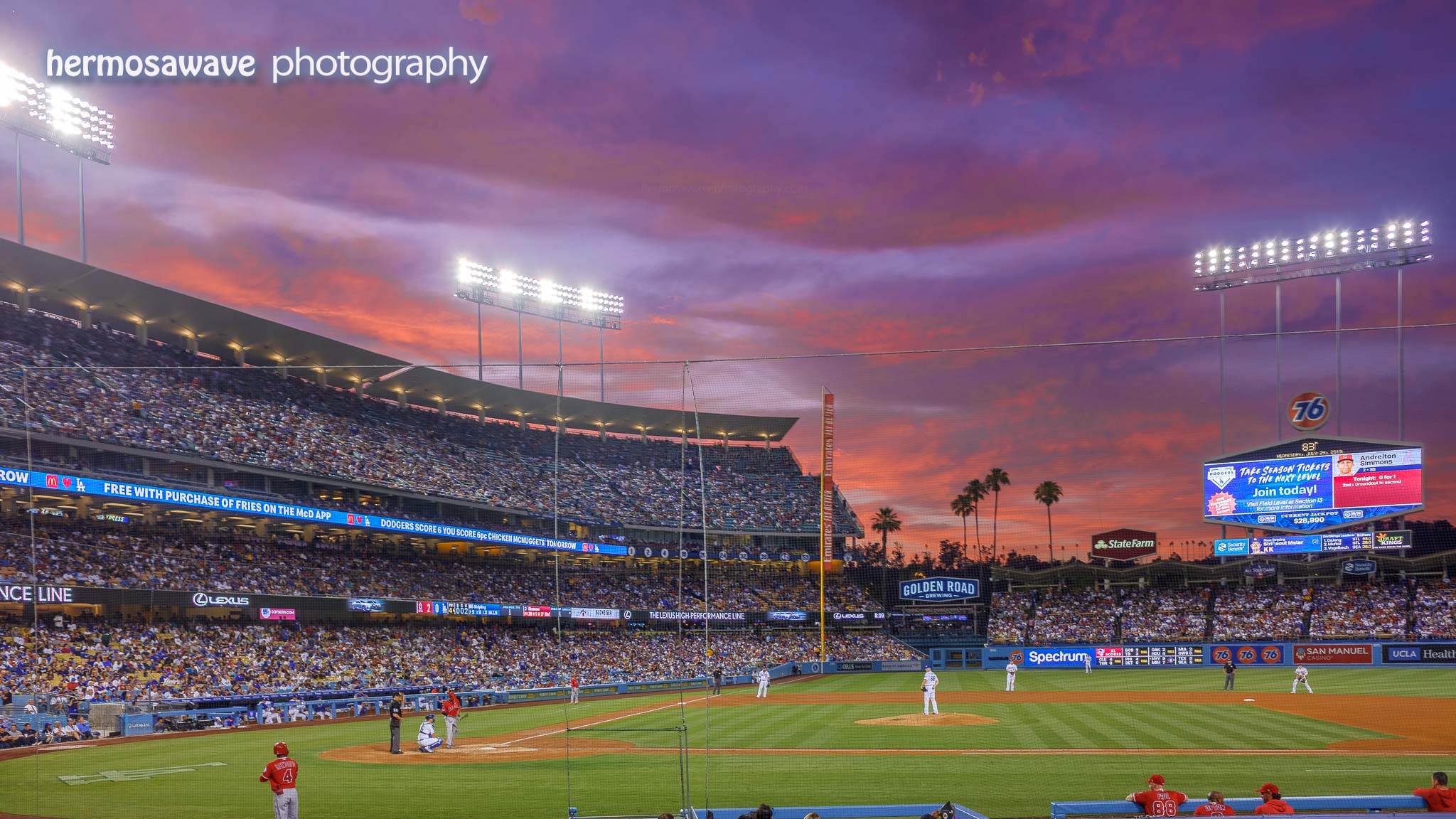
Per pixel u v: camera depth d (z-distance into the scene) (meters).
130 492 42.22
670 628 68.38
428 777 23.91
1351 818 13.66
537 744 30.88
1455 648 65.31
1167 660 71.88
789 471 75.56
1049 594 82.44
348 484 56.69
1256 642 70.25
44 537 44.53
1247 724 33.75
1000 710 40.66
